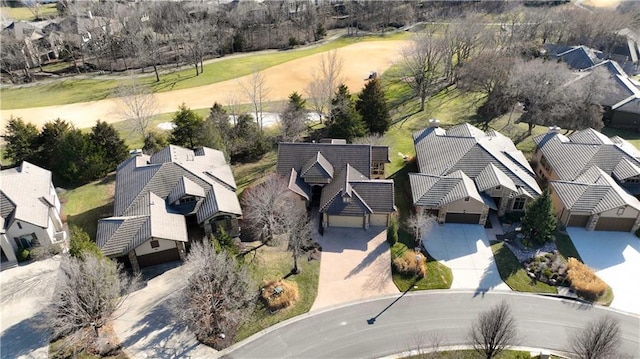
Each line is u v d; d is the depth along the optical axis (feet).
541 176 215.72
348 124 232.12
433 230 177.17
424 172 196.44
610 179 183.32
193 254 140.87
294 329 135.95
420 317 139.85
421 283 152.46
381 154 208.64
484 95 321.11
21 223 155.53
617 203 168.55
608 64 311.68
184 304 134.21
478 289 150.41
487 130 266.36
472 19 346.13
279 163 196.85
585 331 124.26
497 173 183.11
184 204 171.83
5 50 364.99
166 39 452.76
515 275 155.84
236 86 350.02
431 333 134.41
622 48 382.83
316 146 198.59
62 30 419.33
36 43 402.31
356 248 168.45
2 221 155.22
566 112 253.65
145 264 157.69
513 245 169.07
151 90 343.26
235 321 135.03
